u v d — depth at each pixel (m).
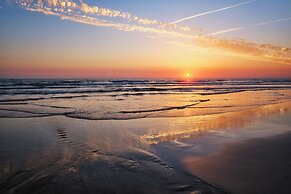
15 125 9.54
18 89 33.09
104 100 19.92
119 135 8.16
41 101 18.61
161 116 12.33
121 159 5.77
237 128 9.59
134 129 9.16
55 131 8.56
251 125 10.21
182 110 14.61
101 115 12.23
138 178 4.70
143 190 4.21
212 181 4.59
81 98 21.50
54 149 6.44
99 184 4.40
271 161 5.75
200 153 6.36
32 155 5.93
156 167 5.31
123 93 28.42
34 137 7.68
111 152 6.29
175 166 5.40
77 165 5.32
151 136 8.13
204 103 18.58
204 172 5.05
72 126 9.46
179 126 9.89
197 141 7.57
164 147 6.89
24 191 4.08
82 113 12.74
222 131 9.04
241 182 4.55
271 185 4.41
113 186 4.34
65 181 4.49
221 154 6.29
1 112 12.86
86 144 6.97
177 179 4.68
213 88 43.53
